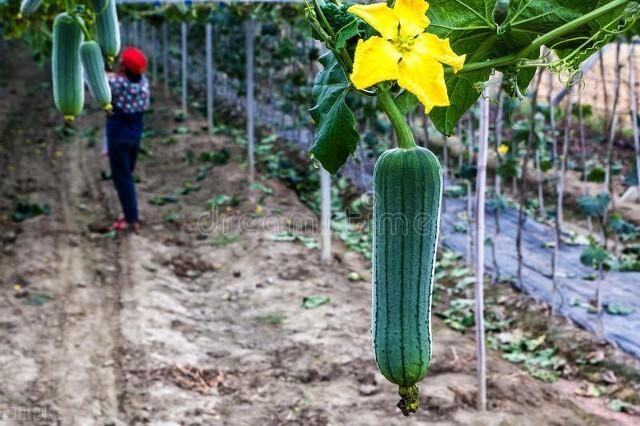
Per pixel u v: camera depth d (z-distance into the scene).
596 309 6.70
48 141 13.32
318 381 5.55
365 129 11.70
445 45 1.26
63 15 2.87
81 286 7.17
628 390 5.49
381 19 1.26
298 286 7.30
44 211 9.45
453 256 8.30
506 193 10.78
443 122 1.91
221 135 13.71
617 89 6.99
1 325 6.21
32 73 20.33
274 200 10.05
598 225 9.45
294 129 13.22
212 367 5.76
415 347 1.54
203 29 16.44
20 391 5.20
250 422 5.00
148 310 6.68
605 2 1.62
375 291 1.58
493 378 5.46
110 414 5.02
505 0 1.72
